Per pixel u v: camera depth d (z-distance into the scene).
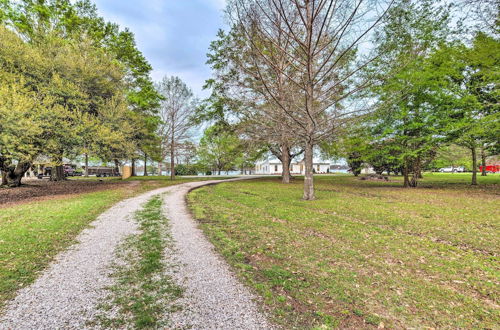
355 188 18.53
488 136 15.30
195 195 14.11
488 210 9.30
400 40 10.12
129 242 5.80
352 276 4.07
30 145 12.16
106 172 47.88
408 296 3.48
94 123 16.02
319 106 11.78
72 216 8.06
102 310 3.09
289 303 3.29
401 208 9.86
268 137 15.09
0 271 4.08
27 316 2.94
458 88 15.78
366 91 12.73
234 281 3.90
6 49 13.02
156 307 3.17
